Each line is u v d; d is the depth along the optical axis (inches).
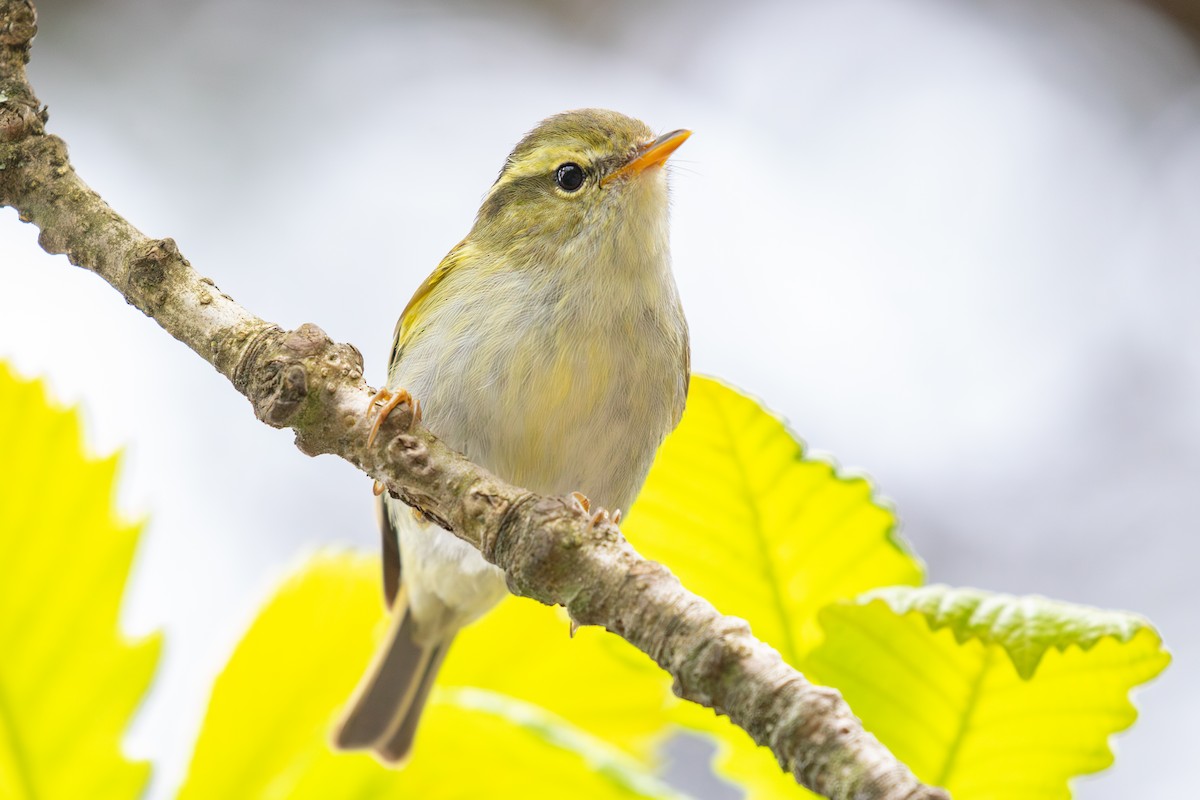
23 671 101.0
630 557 99.7
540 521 99.7
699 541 100.8
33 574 101.0
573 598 99.7
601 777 100.7
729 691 98.3
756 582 100.8
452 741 100.9
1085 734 100.3
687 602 99.5
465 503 100.0
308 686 101.3
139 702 101.0
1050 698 100.2
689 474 100.8
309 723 101.3
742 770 100.7
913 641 100.2
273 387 100.3
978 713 100.3
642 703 101.7
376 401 100.3
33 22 101.0
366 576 101.6
